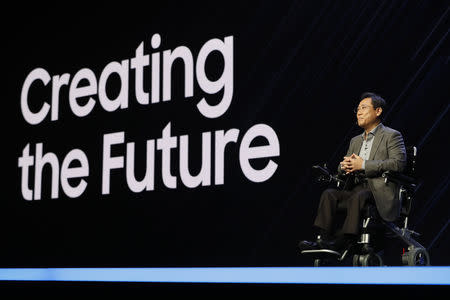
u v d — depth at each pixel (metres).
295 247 7.12
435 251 6.37
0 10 9.81
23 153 9.23
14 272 7.79
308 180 7.10
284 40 7.42
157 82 8.23
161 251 7.99
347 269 5.00
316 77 7.16
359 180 5.60
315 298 4.95
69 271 7.15
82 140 8.77
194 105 7.92
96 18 8.92
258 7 7.63
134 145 8.31
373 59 6.82
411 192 5.44
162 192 8.04
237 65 7.70
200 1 8.06
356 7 6.97
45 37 9.34
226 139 7.63
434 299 4.46
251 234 7.39
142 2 8.53
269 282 5.38
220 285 5.41
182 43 8.15
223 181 7.59
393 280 4.76
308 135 7.15
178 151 7.96
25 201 9.15
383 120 6.67
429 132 6.46
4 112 9.54
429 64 6.50
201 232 7.73
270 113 7.41
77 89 8.91
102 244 8.44
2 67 9.67
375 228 5.35
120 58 8.63
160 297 5.78
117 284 6.10
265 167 7.34
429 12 6.52
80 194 8.64
